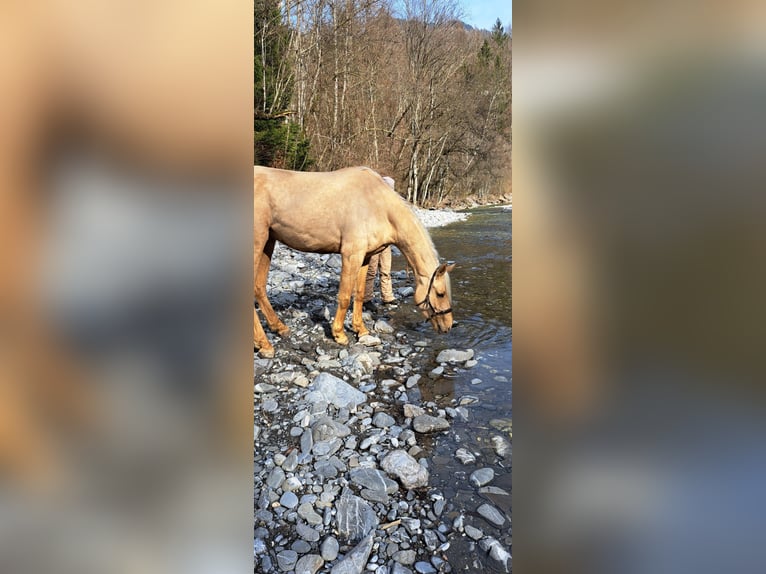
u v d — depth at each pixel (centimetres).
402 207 328
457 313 409
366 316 403
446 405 257
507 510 175
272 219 323
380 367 308
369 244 331
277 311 409
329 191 324
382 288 440
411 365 310
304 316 398
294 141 1067
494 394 267
